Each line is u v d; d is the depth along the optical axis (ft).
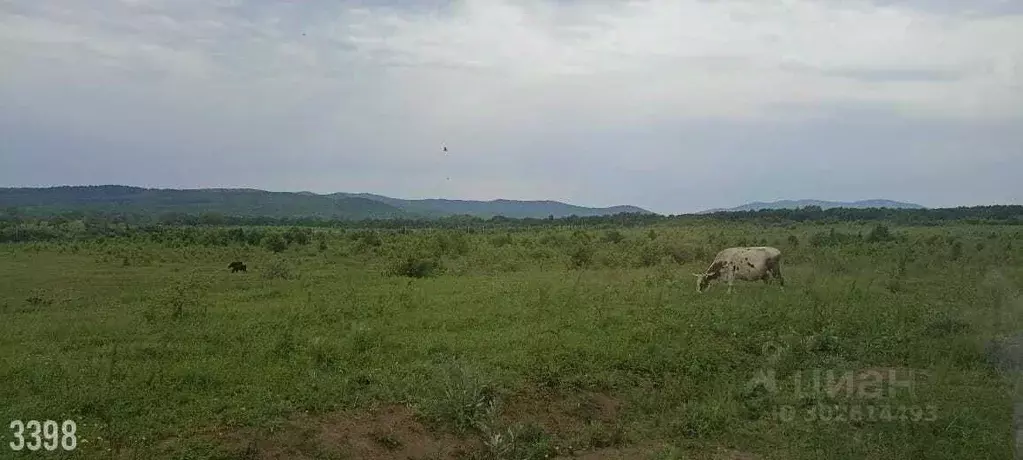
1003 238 98.43
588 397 29.19
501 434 24.95
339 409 25.50
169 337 36.70
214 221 284.20
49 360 30.83
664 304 45.98
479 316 42.55
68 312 49.29
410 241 116.06
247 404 25.00
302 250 124.67
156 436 22.59
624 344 34.81
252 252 121.39
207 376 28.14
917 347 35.40
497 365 31.14
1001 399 28.07
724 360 34.58
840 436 25.29
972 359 33.83
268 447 22.59
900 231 136.05
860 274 64.75
